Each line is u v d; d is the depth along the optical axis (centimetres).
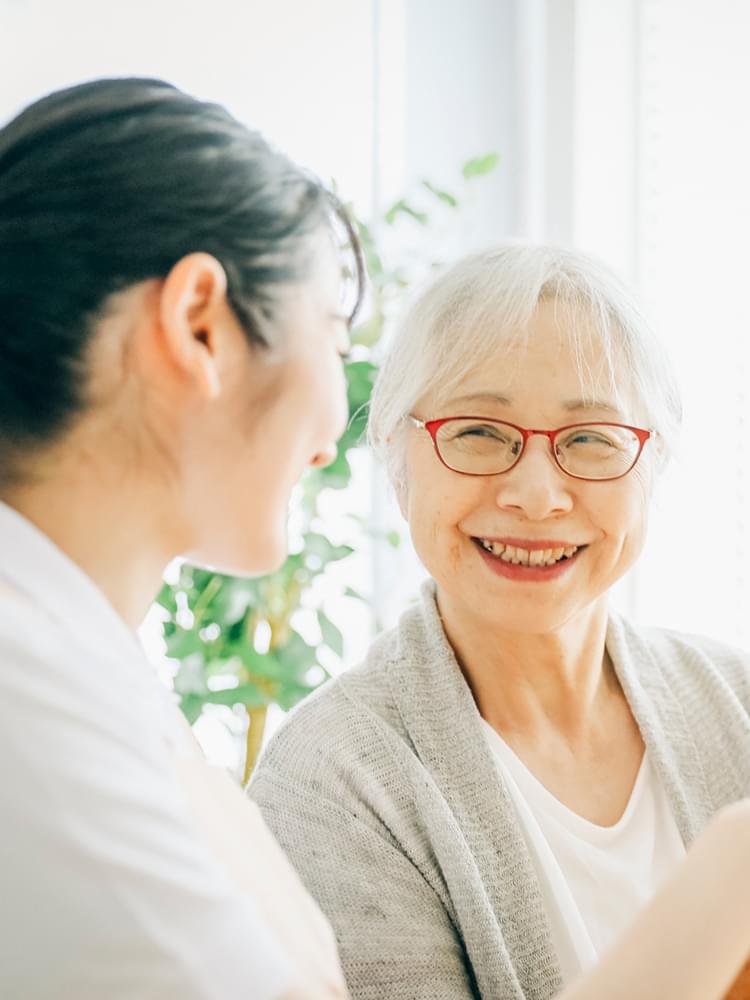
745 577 184
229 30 201
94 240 54
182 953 46
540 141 206
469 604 100
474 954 92
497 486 98
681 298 196
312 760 98
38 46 192
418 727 101
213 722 202
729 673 115
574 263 100
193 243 55
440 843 95
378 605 212
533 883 95
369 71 209
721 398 188
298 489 183
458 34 214
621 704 109
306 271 59
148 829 47
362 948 91
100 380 55
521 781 101
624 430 98
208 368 54
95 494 56
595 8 196
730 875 58
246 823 65
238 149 57
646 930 56
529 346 97
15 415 55
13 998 45
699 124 191
